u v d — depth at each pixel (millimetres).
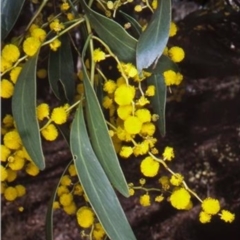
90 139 449
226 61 1109
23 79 431
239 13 987
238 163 1578
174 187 494
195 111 1659
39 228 1524
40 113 447
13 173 483
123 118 428
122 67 436
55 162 1670
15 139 451
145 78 489
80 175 435
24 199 1549
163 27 418
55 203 519
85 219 479
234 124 1633
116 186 427
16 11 474
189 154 1621
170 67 476
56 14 536
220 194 1517
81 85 547
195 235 1399
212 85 1733
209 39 1042
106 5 497
